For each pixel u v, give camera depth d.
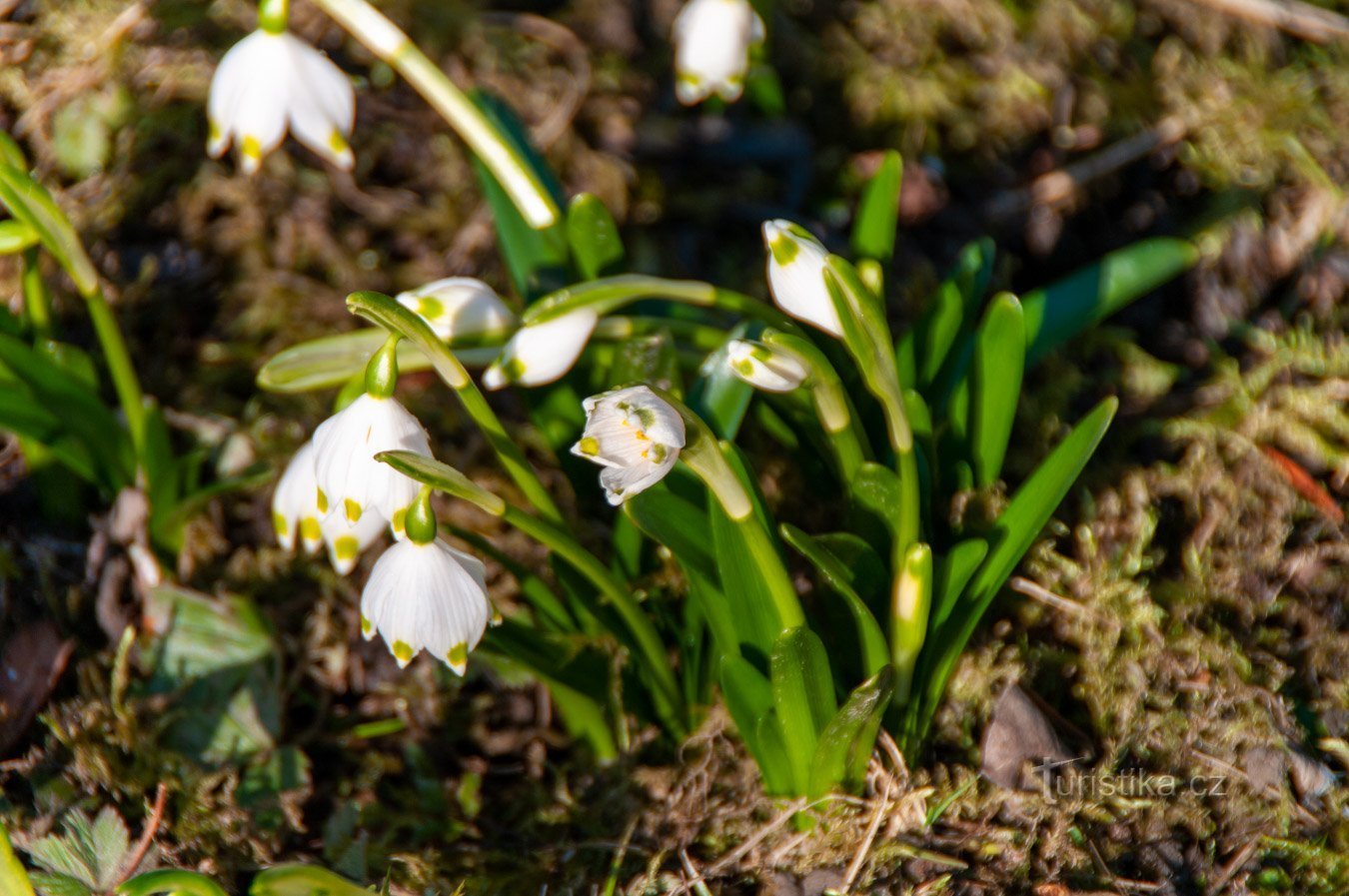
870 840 0.69
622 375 0.69
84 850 0.69
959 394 0.70
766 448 0.76
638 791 0.71
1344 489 0.76
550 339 0.67
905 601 0.66
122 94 0.80
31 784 0.71
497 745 0.72
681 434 0.62
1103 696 0.71
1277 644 0.72
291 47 0.69
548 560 0.75
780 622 0.67
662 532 0.67
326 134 0.69
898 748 0.69
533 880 0.70
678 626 0.71
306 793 0.71
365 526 0.67
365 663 0.73
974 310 0.72
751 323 0.70
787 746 0.68
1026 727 0.70
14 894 0.65
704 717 0.71
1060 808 0.69
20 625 0.73
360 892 0.65
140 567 0.73
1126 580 0.72
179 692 0.72
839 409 0.66
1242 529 0.75
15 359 0.70
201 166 0.80
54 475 0.74
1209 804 0.70
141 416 0.72
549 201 0.72
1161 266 0.73
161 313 0.79
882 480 0.67
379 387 0.64
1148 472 0.75
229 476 0.76
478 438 0.77
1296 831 0.69
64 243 0.69
